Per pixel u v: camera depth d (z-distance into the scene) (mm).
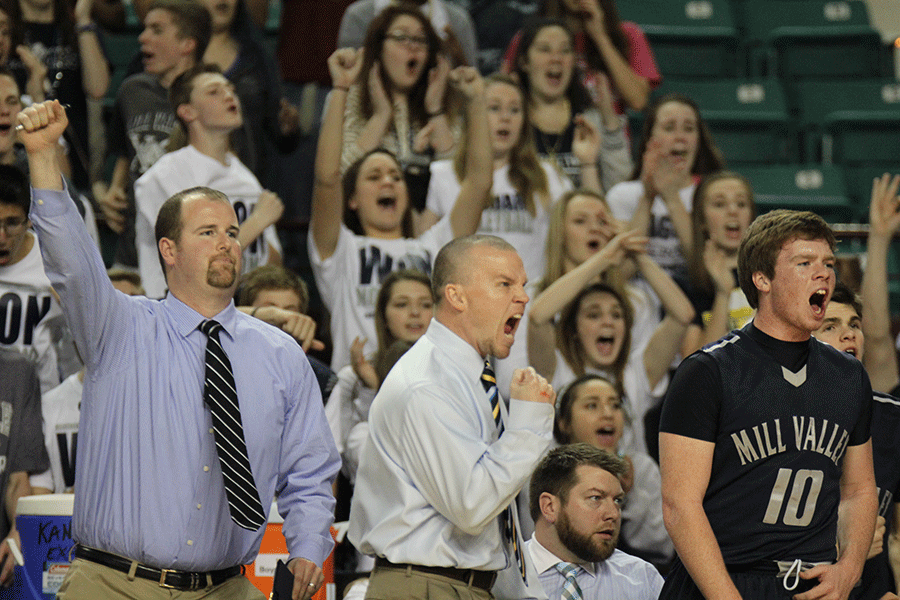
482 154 17969
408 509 9641
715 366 9656
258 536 10008
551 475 12586
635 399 17125
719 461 9602
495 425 10141
